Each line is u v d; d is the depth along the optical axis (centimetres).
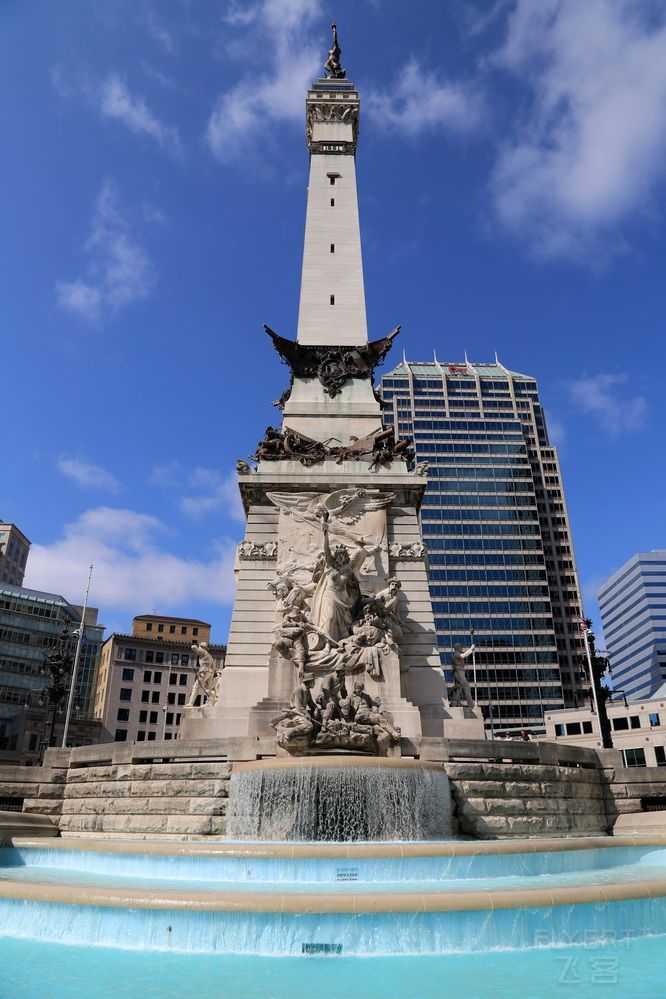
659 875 1688
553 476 16262
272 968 1076
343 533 3578
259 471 3738
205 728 3011
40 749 6022
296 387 4203
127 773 2620
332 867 1627
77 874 1719
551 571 15475
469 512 14738
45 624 11081
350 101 5447
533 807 2575
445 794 2427
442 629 13688
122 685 11138
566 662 14388
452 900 1213
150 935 1209
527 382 16912
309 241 4841
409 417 15762
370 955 1156
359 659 3116
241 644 3350
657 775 2984
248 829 2306
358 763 2303
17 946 1215
